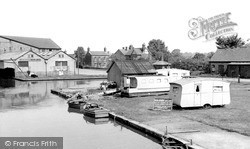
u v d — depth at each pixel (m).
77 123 25.69
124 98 36.53
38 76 77.94
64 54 83.88
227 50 68.69
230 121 22.11
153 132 19.94
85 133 22.08
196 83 27.28
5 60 78.62
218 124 21.19
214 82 27.75
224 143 16.78
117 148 18.41
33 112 30.84
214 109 27.20
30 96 43.22
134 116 25.20
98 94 40.62
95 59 134.38
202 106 27.62
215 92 27.80
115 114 26.39
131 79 38.16
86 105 30.89
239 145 16.38
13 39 107.31
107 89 45.78
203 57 90.38
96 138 20.61
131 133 21.98
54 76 77.94
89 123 25.69
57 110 32.16
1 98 41.19
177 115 24.92
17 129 23.44
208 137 18.05
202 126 20.89
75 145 19.11
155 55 114.81
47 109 32.75
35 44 109.12
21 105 35.22
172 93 28.44
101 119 26.78
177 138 17.78
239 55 64.94
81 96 38.44
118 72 45.75
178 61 79.25
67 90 47.19
